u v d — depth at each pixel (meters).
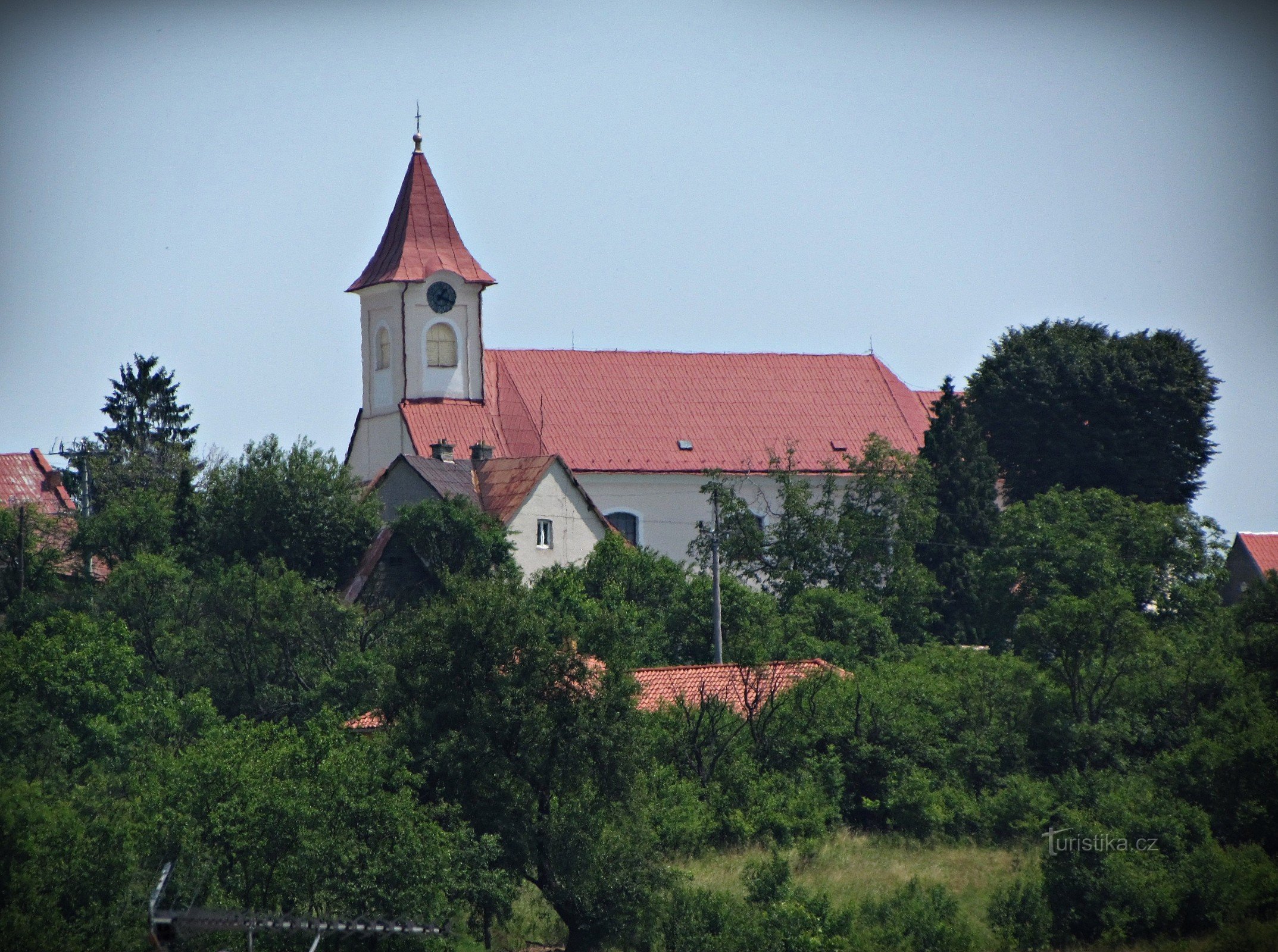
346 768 143.50
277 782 141.00
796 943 145.00
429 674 155.38
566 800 154.12
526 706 153.50
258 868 138.25
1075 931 155.38
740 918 148.50
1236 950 149.50
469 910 149.62
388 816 140.75
